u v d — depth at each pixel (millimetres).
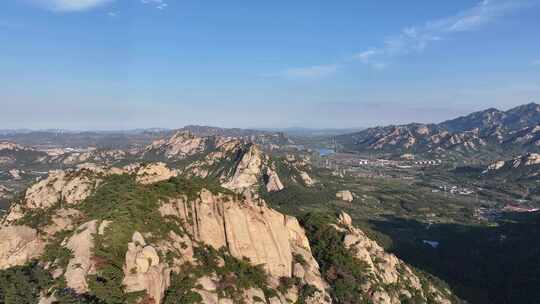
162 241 97062
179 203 110875
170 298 87000
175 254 96125
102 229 91750
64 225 105812
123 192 113125
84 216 107750
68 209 111188
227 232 112375
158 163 140750
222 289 96875
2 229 99500
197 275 95750
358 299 124750
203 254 103562
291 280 116312
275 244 119375
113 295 78812
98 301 76750
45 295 80688
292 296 112250
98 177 126688
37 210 114750
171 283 91062
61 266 85875
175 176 138875
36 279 85625
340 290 124812
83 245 87938
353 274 132000
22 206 116812
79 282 80438
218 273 101062
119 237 90125
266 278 111750
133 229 94250
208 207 113375
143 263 86875
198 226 109375
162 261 92188
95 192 118438
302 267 123250
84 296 78062
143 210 102688
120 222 94125
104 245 88062
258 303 100250
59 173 126250
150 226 98625
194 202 112188
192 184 118812
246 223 115812
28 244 98562
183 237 103000
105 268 82938
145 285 83812
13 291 83625
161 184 117562
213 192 117562
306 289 115812
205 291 93062
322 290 120688
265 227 119062
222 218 113688
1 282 87062
